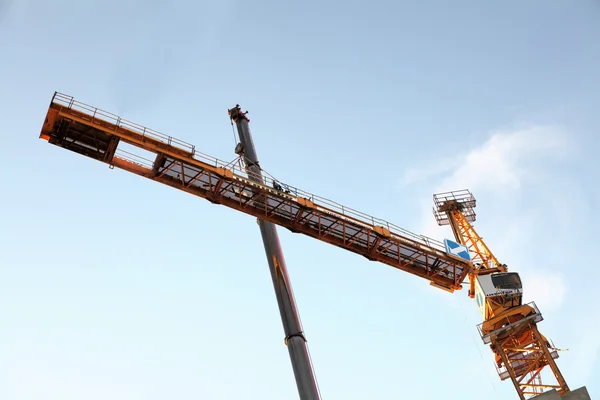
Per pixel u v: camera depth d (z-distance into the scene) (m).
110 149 49.28
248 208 53.00
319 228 53.81
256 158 62.72
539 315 56.09
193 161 50.31
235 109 67.00
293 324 52.12
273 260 55.25
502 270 60.38
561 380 53.53
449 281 57.53
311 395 48.78
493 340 56.41
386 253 55.91
